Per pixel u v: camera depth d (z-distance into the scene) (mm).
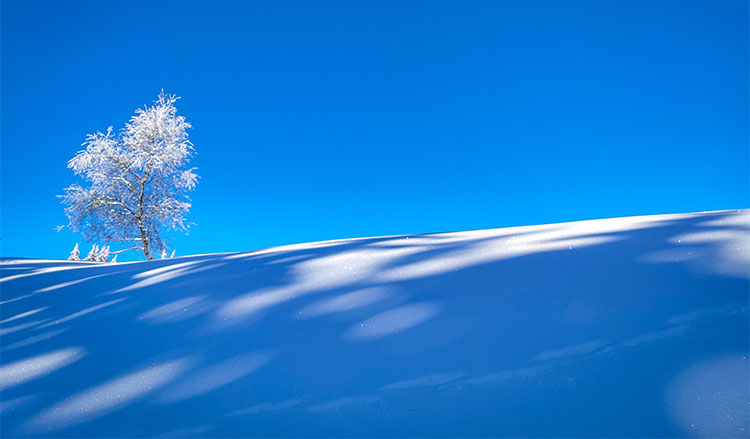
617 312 1171
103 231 12695
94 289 2543
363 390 982
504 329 1181
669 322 1062
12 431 976
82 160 12078
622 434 718
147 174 12922
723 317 1042
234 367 1187
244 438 852
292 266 2291
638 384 841
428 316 1344
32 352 1535
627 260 1609
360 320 1391
